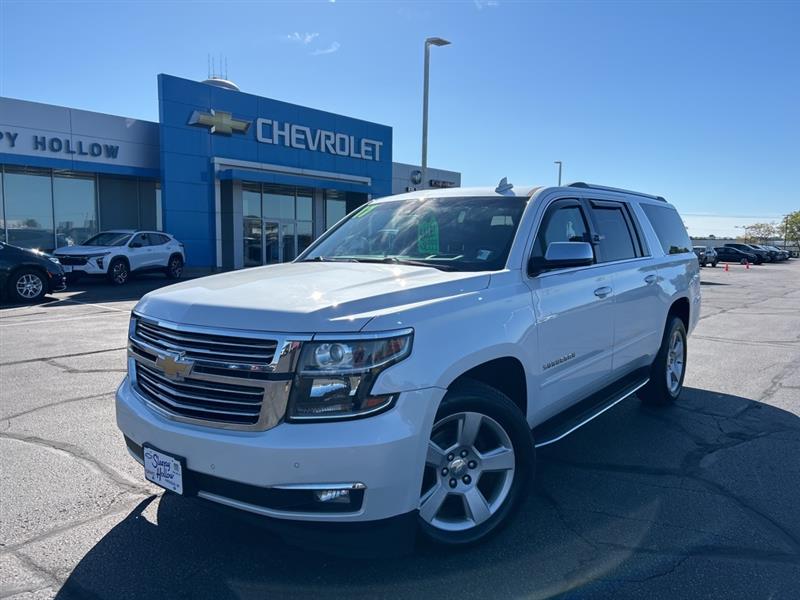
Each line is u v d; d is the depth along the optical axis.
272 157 27.02
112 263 19.17
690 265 6.50
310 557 3.27
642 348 5.35
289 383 2.71
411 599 2.91
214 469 2.79
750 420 5.77
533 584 3.04
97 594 2.93
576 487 4.22
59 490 4.05
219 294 3.14
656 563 3.24
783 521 3.73
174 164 23.81
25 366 7.54
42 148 21.14
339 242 4.68
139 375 3.38
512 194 4.34
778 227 110.50
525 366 3.60
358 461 2.68
